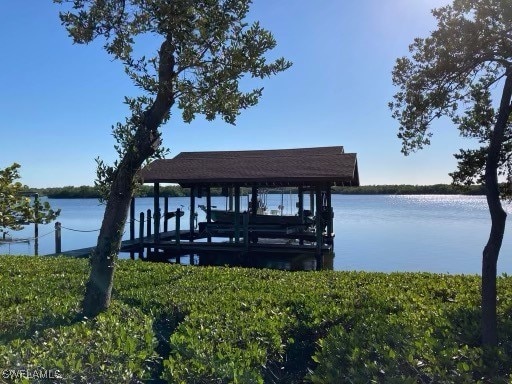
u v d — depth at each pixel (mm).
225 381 3773
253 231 20500
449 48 5117
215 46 5410
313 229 21188
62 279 8656
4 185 5258
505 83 4820
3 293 7074
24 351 4035
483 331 4609
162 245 19141
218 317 5543
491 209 4719
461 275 9602
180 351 4422
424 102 5492
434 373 3699
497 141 4789
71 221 37438
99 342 4359
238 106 5707
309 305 6199
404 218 44562
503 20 4766
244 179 17766
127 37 5402
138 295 6988
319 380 3812
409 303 6535
